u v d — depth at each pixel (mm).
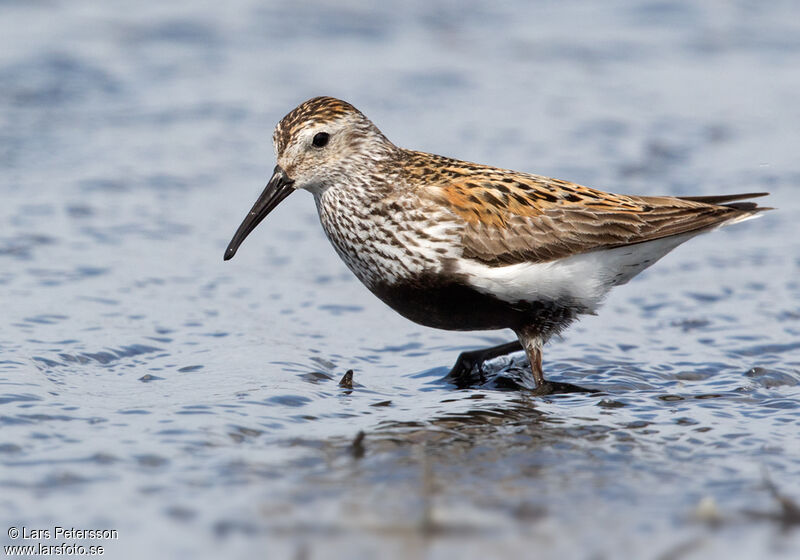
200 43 25250
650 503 8180
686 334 13195
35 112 20891
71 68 22969
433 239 11820
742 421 10250
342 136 12195
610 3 29375
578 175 18906
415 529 7664
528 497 8266
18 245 15273
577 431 9984
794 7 29250
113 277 14445
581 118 21953
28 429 9398
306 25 26859
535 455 9258
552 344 12930
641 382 11586
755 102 23297
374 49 25828
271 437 9547
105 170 18625
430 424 10125
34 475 8492
